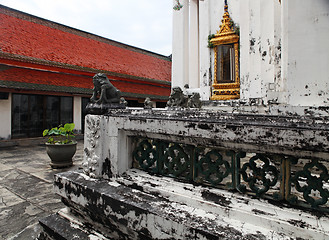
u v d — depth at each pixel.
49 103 13.80
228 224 1.37
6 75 11.78
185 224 1.41
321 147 1.13
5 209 3.86
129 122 2.06
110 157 2.23
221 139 1.49
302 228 1.19
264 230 1.29
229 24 7.71
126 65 20.89
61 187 2.43
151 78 21.52
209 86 8.02
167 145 1.97
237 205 1.45
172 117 1.78
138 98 18.77
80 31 19.45
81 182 2.23
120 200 1.79
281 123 1.28
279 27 5.85
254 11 6.21
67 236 2.16
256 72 6.21
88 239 2.06
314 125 1.18
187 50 9.23
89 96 15.26
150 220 1.59
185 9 9.12
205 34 8.16
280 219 1.28
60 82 14.08
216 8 8.18
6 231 3.17
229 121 1.48
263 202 1.41
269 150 1.36
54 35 16.91
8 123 11.84
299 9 3.76
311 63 3.71
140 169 2.22
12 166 7.14
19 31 14.47
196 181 1.76
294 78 3.82
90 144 2.40
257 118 1.40
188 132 1.66
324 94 3.63
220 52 7.89
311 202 1.28
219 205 1.49
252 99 5.85
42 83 12.96
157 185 1.88
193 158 1.77
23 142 12.12
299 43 3.77
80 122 15.30
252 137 1.36
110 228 2.01
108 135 2.26
